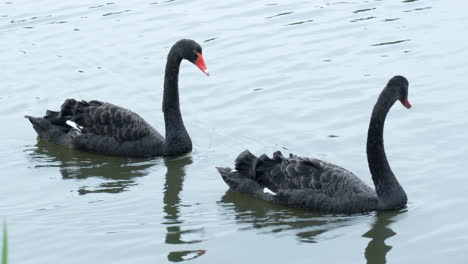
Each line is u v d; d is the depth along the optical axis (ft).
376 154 44.55
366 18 73.00
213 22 74.59
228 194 48.21
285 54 67.00
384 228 42.88
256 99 60.03
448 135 52.65
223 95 61.26
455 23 70.13
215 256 40.50
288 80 62.54
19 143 56.13
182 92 62.39
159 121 58.90
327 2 77.87
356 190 44.86
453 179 47.44
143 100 61.87
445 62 63.26
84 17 78.13
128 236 42.83
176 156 53.93
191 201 47.32
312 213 45.24
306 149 52.49
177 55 53.16
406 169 49.06
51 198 47.88
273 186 46.73
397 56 65.10
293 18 74.33
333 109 57.57
